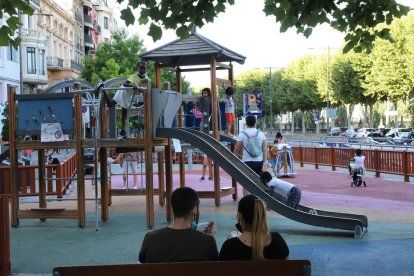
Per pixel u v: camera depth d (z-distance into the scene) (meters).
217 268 3.64
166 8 7.06
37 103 10.65
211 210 12.84
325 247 8.57
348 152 23.38
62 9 69.12
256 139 11.86
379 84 49.72
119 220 11.57
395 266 7.34
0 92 41.81
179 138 10.66
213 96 13.54
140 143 10.41
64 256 8.23
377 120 95.75
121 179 21.11
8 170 15.05
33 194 15.26
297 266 3.65
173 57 14.15
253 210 4.25
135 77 10.43
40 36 53.09
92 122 12.16
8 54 44.09
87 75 54.84
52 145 10.72
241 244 4.22
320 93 76.88
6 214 7.03
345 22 7.82
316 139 68.56
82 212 10.70
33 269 7.41
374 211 12.24
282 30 7.72
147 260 4.13
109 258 8.06
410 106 68.81
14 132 10.82
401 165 19.41
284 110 97.25
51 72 64.94
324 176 21.56
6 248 7.02
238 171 10.16
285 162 21.41
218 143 11.40
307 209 10.76
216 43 14.38
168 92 10.98
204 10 7.16
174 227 4.22
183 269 3.62
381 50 48.09
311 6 7.17
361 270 7.17
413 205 13.16
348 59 60.81
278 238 4.30
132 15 7.11
